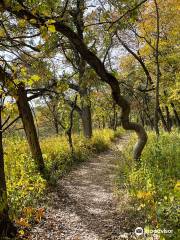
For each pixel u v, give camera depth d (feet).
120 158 67.56
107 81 33.14
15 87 21.09
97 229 30.04
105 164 65.77
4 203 26.43
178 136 77.10
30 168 44.55
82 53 29.48
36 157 46.50
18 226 29.17
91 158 73.82
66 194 41.93
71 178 52.49
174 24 80.48
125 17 26.76
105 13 25.81
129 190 37.01
